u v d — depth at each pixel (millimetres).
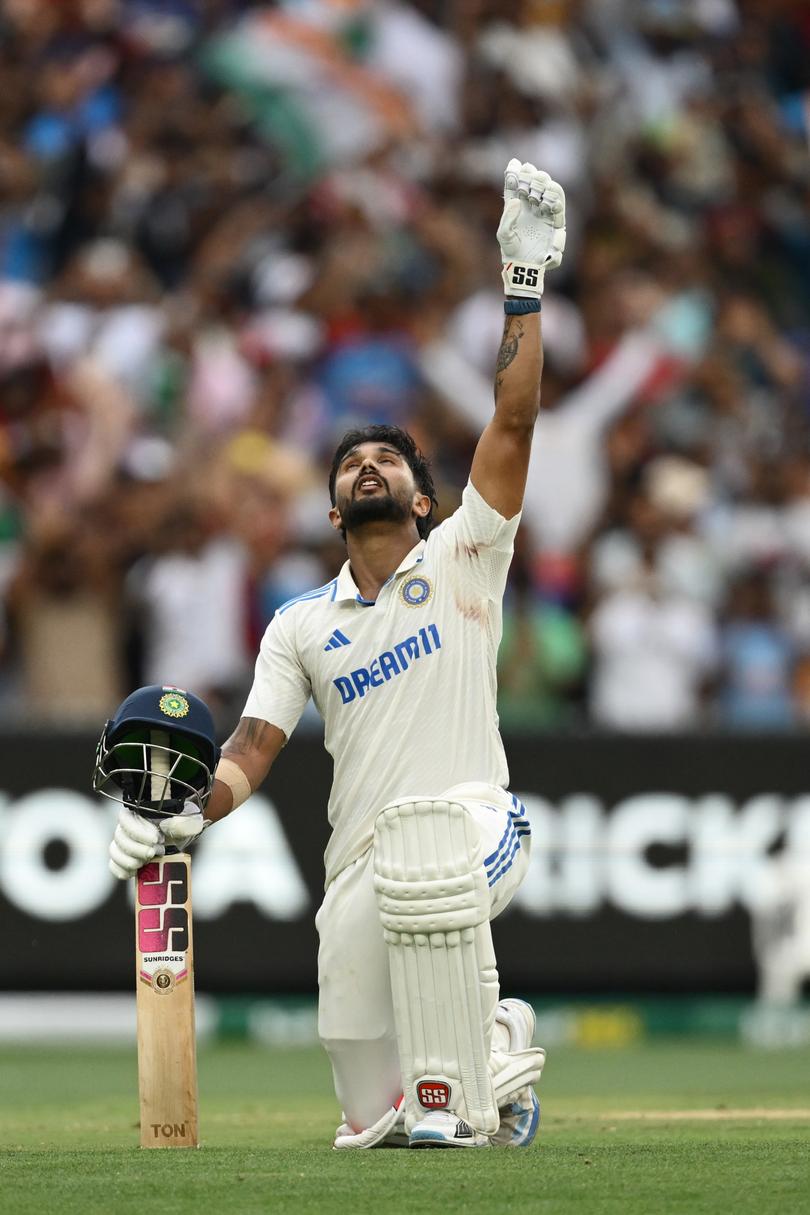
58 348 39375
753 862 32625
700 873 32500
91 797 31312
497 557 14938
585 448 41531
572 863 32250
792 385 46938
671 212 49031
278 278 43531
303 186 45531
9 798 31188
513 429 14828
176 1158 12508
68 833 31266
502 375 14836
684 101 50750
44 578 35875
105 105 45281
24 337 39156
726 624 39500
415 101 47219
